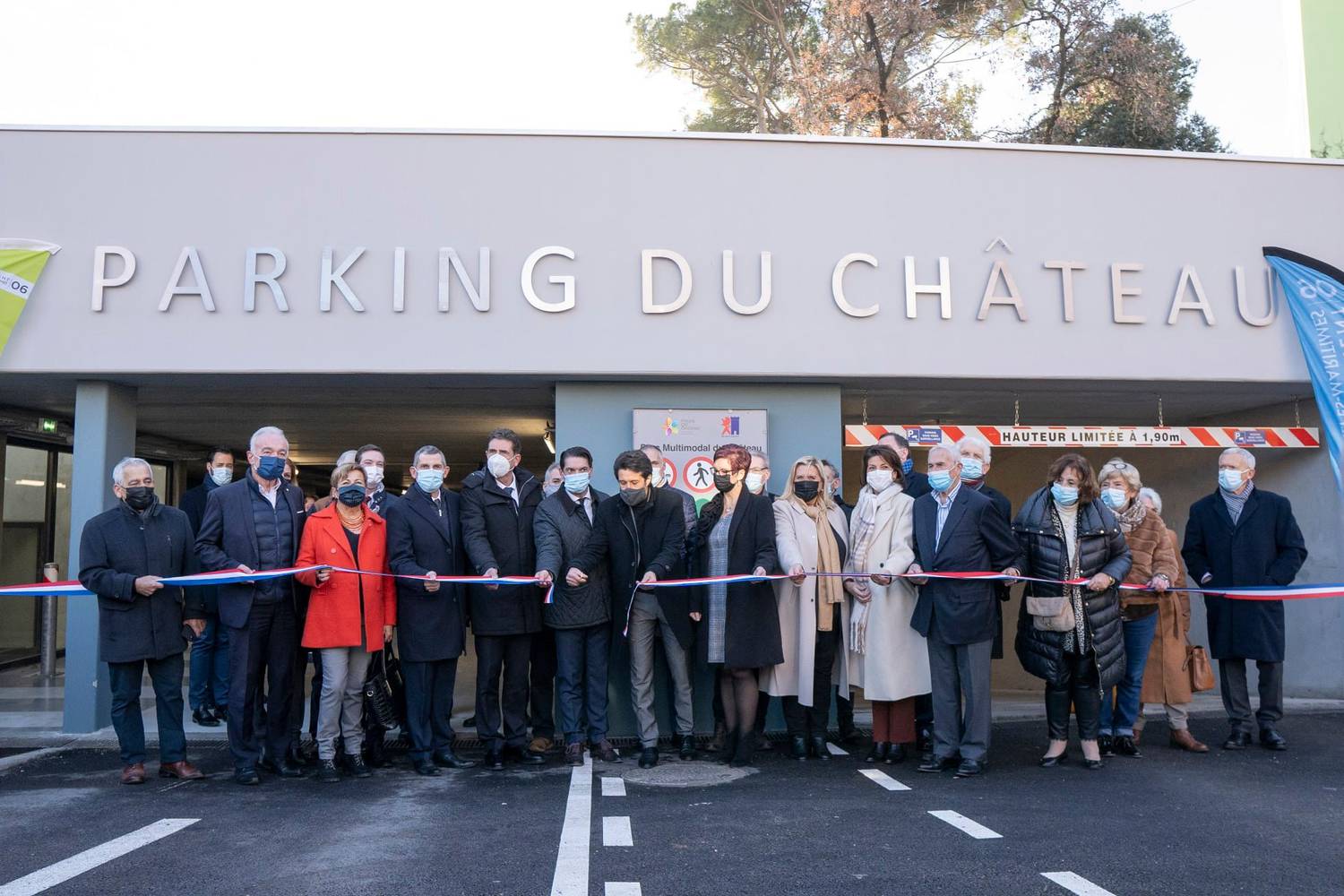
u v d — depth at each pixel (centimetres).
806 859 434
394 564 625
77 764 687
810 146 822
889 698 647
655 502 669
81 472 793
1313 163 880
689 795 570
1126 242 852
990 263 834
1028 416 1062
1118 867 422
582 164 804
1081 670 649
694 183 810
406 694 654
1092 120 2186
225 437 1334
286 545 625
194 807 541
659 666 776
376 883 401
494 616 654
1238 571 720
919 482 737
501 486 666
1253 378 861
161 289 778
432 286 789
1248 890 393
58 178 780
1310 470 936
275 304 780
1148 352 848
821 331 812
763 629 647
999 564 625
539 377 809
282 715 630
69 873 416
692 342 802
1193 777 620
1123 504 686
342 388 859
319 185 789
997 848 452
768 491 820
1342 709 891
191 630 638
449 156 796
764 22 2247
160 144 785
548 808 535
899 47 2194
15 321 770
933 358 821
